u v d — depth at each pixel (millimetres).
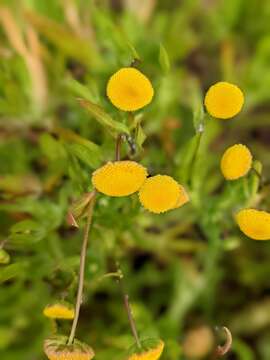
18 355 254
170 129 260
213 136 274
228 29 304
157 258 271
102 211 213
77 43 271
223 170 193
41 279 230
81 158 205
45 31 268
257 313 275
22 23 265
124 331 256
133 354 181
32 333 259
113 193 176
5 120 263
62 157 230
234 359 269
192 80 290
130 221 220
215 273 268
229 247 242
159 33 289
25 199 242
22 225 210
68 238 239
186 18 304
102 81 266
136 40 276
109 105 214
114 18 300
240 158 189
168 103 264
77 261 215
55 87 275
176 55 291
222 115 184
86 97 210
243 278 277
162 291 277
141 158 212
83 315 266
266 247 277
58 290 225
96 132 244
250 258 277
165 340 246
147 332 244
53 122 269
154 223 246
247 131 300
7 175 254
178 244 259
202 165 231
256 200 224
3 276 204
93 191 191
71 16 279
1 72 242
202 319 274
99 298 266
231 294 279
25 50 266
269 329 276
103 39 247
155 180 177
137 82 177
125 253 257
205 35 309
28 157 270
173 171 234
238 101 183
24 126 266
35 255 231
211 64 310
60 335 181
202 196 243
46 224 226
